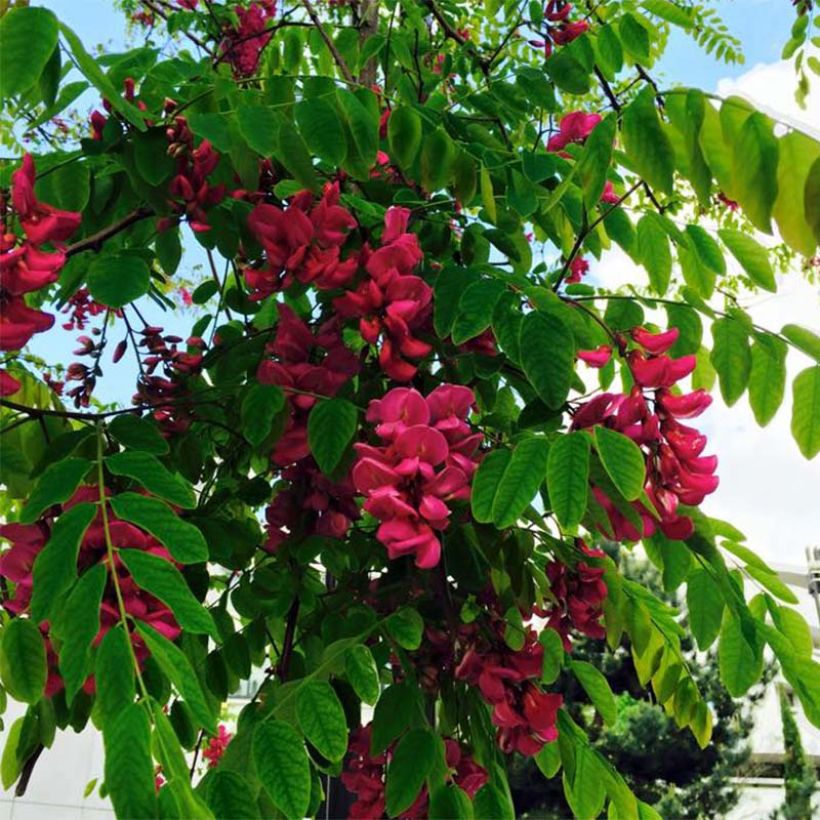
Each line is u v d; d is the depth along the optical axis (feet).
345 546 1.96
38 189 1.74
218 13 3.22
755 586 1.98
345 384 1.89
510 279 1.65
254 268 1.99
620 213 2.03
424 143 1.93
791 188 1.06
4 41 1.23
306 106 1.63
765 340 1.82
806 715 1.77
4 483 1.75
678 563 1.93
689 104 1.18
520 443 1.51
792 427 1.72
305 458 1.97
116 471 1.32
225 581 2.41
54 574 1.18
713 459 1.63
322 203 1.76
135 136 1.71
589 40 2.26
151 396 2.12
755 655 1.83
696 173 1.17
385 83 2.70
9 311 1.39
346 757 1.96
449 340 1.93
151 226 2.14
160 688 1.42
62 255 1.42
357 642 1.56
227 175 1.86
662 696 2.18
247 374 2.04
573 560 2.04
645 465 1.53
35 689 1.43
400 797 1.45
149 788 0.92
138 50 2.08
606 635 2.08
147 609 1.27
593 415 1.64
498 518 1.48
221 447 2.43
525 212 1.94
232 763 1.39
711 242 1.87
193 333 2.52
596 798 1.83
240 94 1.82
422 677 1.81
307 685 1.42
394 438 1.52
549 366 1.49
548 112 2.40
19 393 2.09
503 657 1.76
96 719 1.15
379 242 2.04
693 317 2.06
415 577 1.86
